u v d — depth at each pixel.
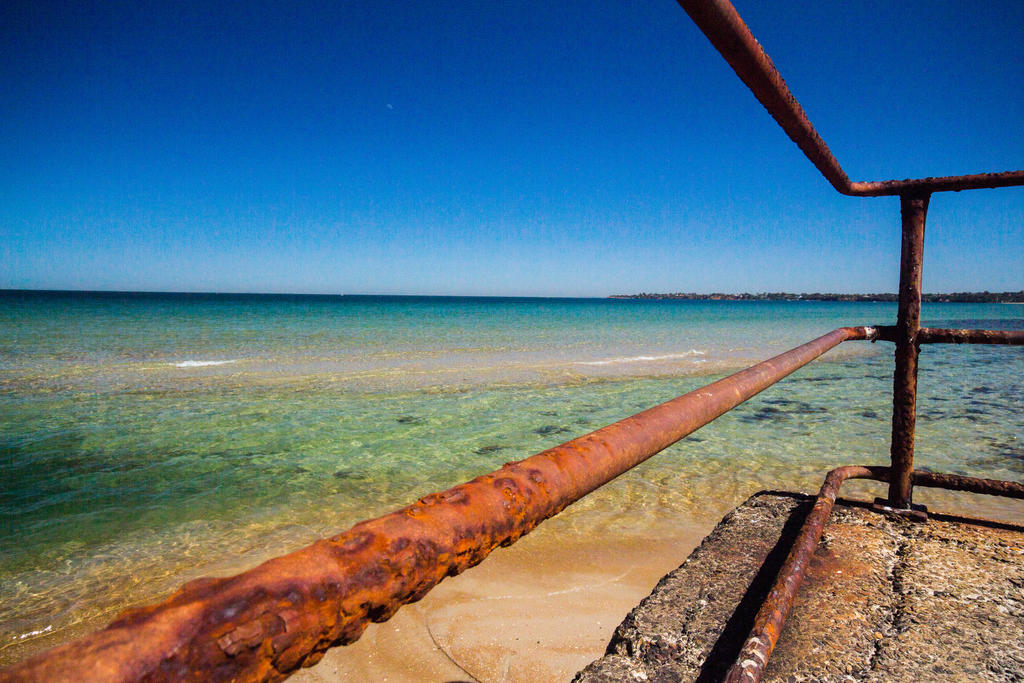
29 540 4.87
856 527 2.10
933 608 1.60
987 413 10.30
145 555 4.63
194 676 0.30
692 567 1.85
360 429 8.71
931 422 9.55
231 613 0.33
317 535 5.04
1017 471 6.90
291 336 27.05
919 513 2.17
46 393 11.21
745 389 1.28
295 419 9.30
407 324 39.19
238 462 7.05
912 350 2.17
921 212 2.08
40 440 7.92
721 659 1.43
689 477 6.56
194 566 4.46
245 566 4.47
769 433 8.69
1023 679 1.32
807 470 6.84
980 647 1.44
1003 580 1.74
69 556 4.60
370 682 3.26
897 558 1.88
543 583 4.23
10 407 9.96
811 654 1.42
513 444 7.96
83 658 0.26
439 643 3.57
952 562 1.85
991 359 19.47
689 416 1.02
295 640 0.37
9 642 3.54
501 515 0.59
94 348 20.09
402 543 0.47
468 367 15.98
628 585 4.24
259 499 5.87
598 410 10.20
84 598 4.01
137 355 18.14
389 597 0.45
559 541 4.85
